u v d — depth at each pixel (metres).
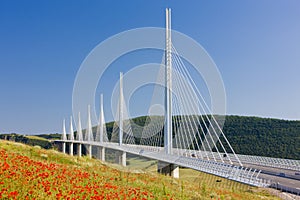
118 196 10.41
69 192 9.55
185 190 16.58
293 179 22.50
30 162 12.54
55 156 18.97
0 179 9.59
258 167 29.34
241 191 19.59
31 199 8.65
